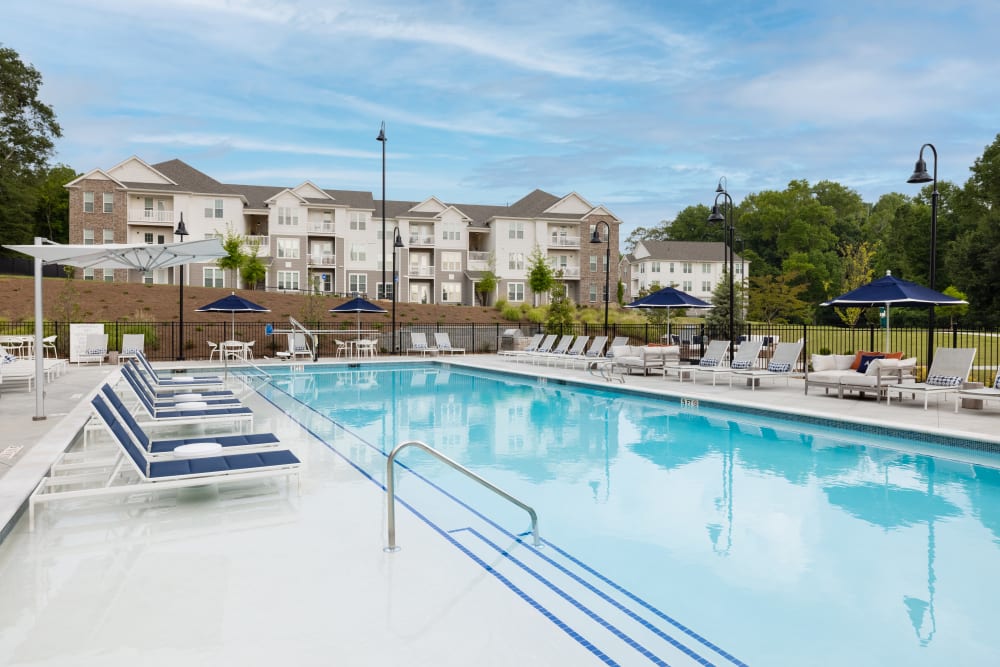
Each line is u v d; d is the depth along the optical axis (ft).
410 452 27.89
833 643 11.66
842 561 15.76
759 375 47.34
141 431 22.52
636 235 360.69
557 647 11.16
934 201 43.50
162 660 10.53
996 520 19.12
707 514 19.53
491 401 46.06
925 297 40.88
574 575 14.55
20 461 21.94
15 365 50.19
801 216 268.21
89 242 135.64
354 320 98.53
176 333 86.07
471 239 176.96
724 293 105.91
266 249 147.95
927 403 39.78
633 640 11.55
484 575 14.37
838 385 42.50
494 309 117.80
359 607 12.60
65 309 87.97
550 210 168.86
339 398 47.01
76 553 15.52
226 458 20.76
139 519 18.10
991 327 136.36
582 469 25.44
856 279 163.43
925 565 15.55
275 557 15.29
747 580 14.51
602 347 67.72
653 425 36.01
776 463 26.66
